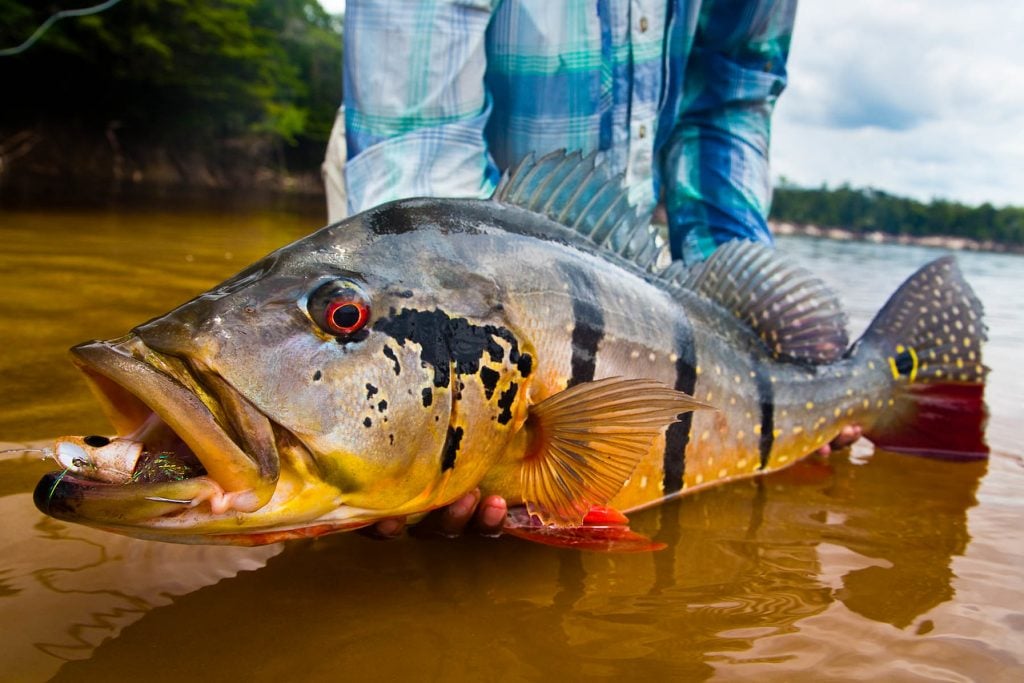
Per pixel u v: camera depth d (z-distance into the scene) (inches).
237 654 15.1
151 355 15.1
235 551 19.0
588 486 19.5
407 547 20.1
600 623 17.1
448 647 15.9
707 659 15.9
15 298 43.8
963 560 21.0
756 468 26.9
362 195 26.2
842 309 28.8
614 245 23.3
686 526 22.8
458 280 18.2
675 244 38.0
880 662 15.9
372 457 16.5
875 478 27.5
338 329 16.2
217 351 15.1
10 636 14.9
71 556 17.8
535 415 19.2
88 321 39.3
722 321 25.7
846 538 22.3
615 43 31.0
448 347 17.6
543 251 20.5
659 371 23.0
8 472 21.3
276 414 15.4
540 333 19.6
